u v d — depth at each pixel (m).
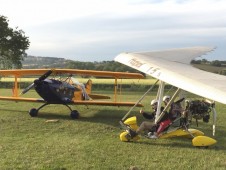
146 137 8.13
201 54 9.43
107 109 13.80
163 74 6.57
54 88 11.55
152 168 6.09
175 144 7.87
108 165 6.18
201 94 4.84
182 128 8.23
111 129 9.46
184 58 8.89
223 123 10.70
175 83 5.86
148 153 7.02
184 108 8.27
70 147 7.33
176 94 7.99
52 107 14.02
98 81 39.12
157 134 8.12
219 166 6.28
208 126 10.23
